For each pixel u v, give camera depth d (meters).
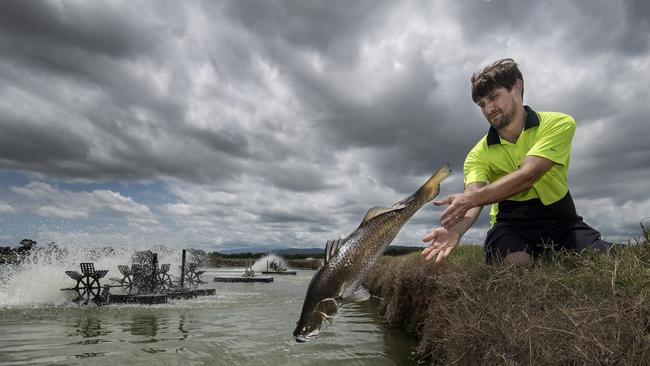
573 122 4.62
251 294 21.08
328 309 2.88
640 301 3.24
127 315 12.86
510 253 5.09
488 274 5.20
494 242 5.38
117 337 9.07
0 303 15.22
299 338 2.85
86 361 6.92
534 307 3.91
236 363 6.69
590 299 3.48
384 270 16.08
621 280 3.89
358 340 8.27
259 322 11.32
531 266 4.79
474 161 5.48
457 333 4.24
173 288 20.97
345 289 2.95
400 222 3.20
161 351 7.61
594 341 2.89
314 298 2.89
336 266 2.96
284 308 14.91
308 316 2.88
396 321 9.91
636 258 4.22
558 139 4.45
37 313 13.30
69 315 12.85
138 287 18.33
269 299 18.36
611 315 3.08
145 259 18.72
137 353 7.45
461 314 4.59
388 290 11.88
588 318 3.22
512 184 3.96
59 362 6.88
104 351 7.64
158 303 16.36
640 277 3.81
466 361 4.14
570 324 3.22
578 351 2.90
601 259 4.34
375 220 3.14
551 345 3.13
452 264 7.80
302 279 36.88
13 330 10.10
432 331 5.92
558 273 4.27
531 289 4.10
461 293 5.18
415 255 12.56
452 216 3.66
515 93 4.82
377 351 7.33
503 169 5.19
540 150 4.27
